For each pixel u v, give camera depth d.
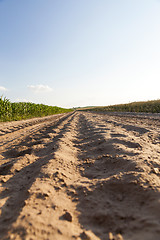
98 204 1.26
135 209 1.13
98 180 1.65
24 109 14.70
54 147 2.96
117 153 2.44
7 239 0.89
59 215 1.14
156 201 1.12
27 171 2.04
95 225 1.07
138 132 4.46
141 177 1.47
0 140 4.37
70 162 2.29
